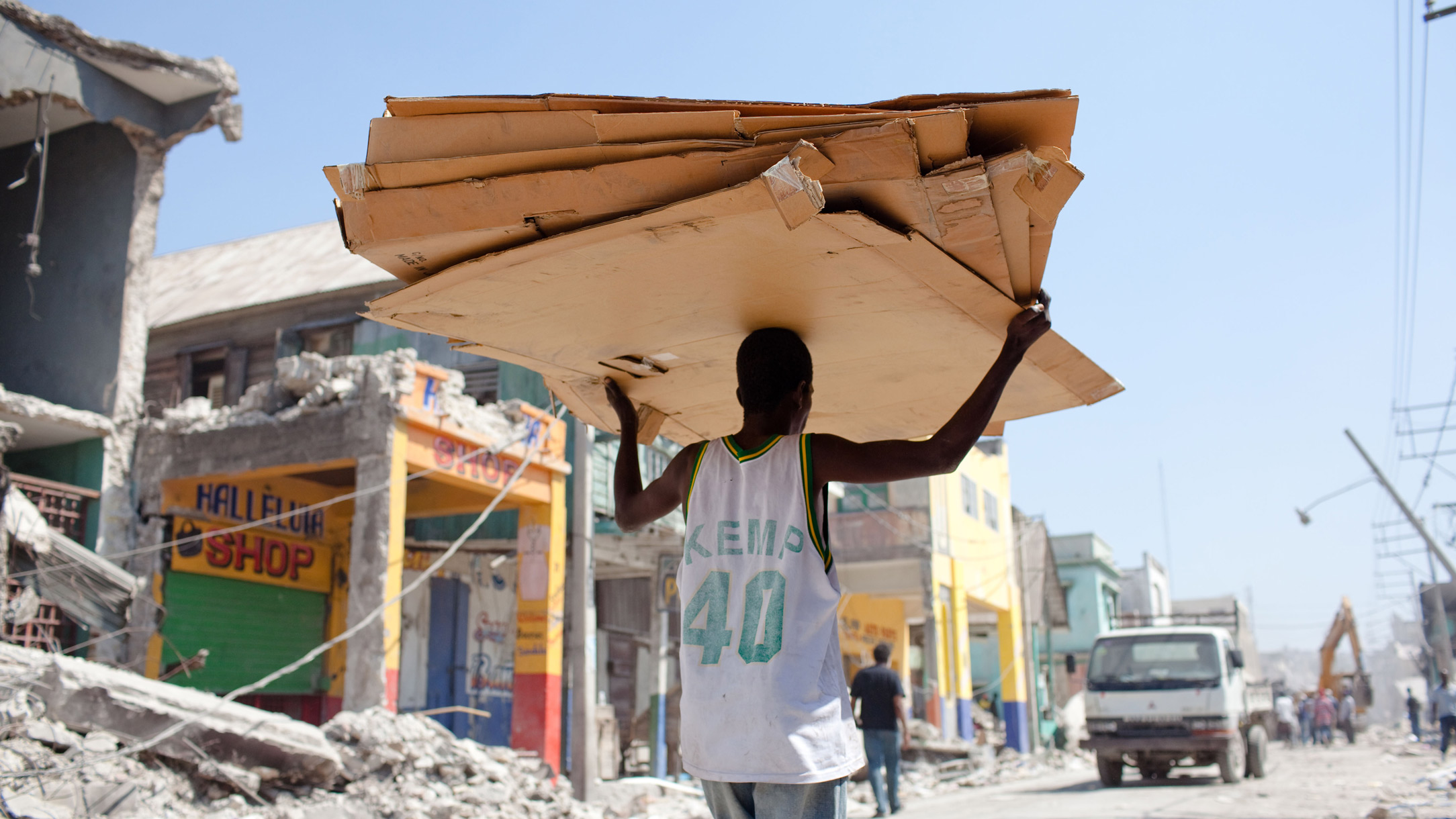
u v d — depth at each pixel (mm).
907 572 22875
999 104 1981
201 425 12195
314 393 11539
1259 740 15508
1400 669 82062
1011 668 26531
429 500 13500
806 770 2086
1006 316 2506
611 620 19031
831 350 2801
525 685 12492
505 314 2555
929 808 11969
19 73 11625
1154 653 14867
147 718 7645
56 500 11773
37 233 12148
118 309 12648
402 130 2254
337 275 18375
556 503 13172
